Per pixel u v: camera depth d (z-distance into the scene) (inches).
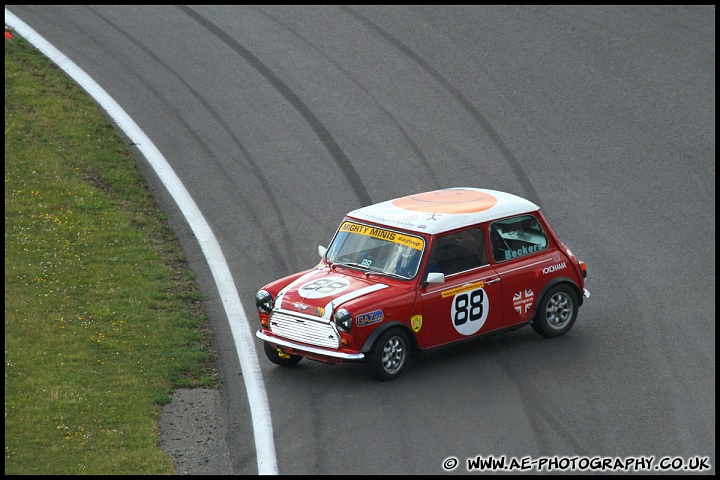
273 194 2452.0
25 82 2893.7
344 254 1755.7
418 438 1459.2
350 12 3447.3
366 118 2812.5
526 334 1833.2
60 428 1473.9
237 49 3201.3
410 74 3043.8
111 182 2469.2
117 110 2832.2
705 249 2151.8
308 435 1483.8
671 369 1654.8
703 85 2928.2
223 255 2180.1
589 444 1427.2
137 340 1793.8
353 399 1588.3
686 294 1958.7
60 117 2736.2
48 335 1777.8
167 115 2824.8
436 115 2819.9
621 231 2241.6
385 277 1679.4
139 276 2054.6
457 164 2568.9
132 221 2306.8
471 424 1492.4
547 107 2842.0
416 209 1771.7
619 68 3038.9
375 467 1384.1
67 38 3221.0
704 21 3326.8
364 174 2532.0
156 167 2573.8
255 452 1443.2
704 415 1498.5
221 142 2699.3
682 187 2431.1
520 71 3038.9
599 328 1829.5
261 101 2908.5
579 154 2603.3
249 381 1674.5
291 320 1649.9
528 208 1788.9
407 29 3316.9
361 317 1585.9
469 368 1685.5
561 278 1786.4
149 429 1493.6
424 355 1759.4
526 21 3351.4
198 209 2386.8
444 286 1668.3
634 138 2669.8
